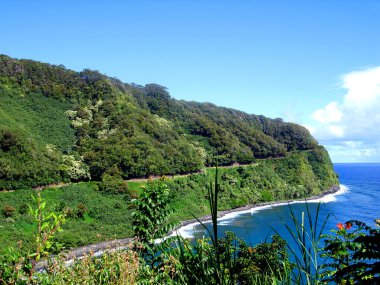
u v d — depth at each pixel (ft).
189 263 10.50
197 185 266.57
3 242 101.71
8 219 142.20
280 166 389.60
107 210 187.73
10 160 187.11
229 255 9.12
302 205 267.39
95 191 211.00
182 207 228.43
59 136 264.11
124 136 268.00
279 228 142.10
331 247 13.12
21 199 172.14
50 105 293.23
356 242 12.66
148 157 253.24
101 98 318.24
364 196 352.49
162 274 14.25
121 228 167.84
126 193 216.33
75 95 313.94
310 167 416.26
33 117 271.90
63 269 13.33
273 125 485.97
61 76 325.62
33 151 203.82
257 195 295.69
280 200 309.63
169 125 353.10
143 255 17.81
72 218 167.94
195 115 404.57
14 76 297.74
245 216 234.79
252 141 410.93
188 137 355.97
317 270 8.75
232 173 326.44
